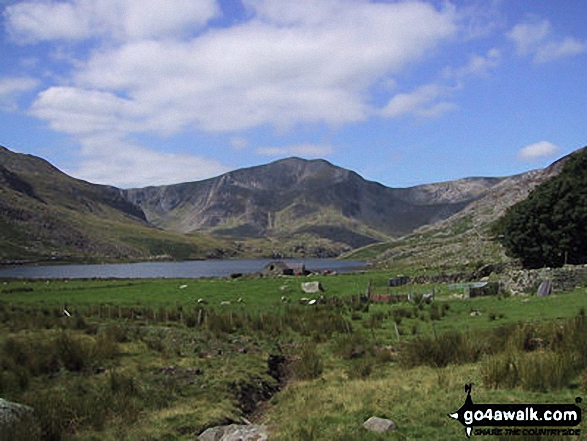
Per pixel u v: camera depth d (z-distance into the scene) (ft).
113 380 61.57
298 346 97.30
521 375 50.85
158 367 71.72
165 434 49.21
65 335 75.82
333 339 98.07
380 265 487.61
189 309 136.05
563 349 57.26
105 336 85.61
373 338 91.76
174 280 242.58
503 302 122.83
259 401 66.64
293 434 43.70
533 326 78.79
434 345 70.79
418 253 499.51
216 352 84.74
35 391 57.21
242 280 214.69
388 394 52.90
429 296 141.90
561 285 131.13
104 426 50.03
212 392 63.57
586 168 210.59
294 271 277.03
